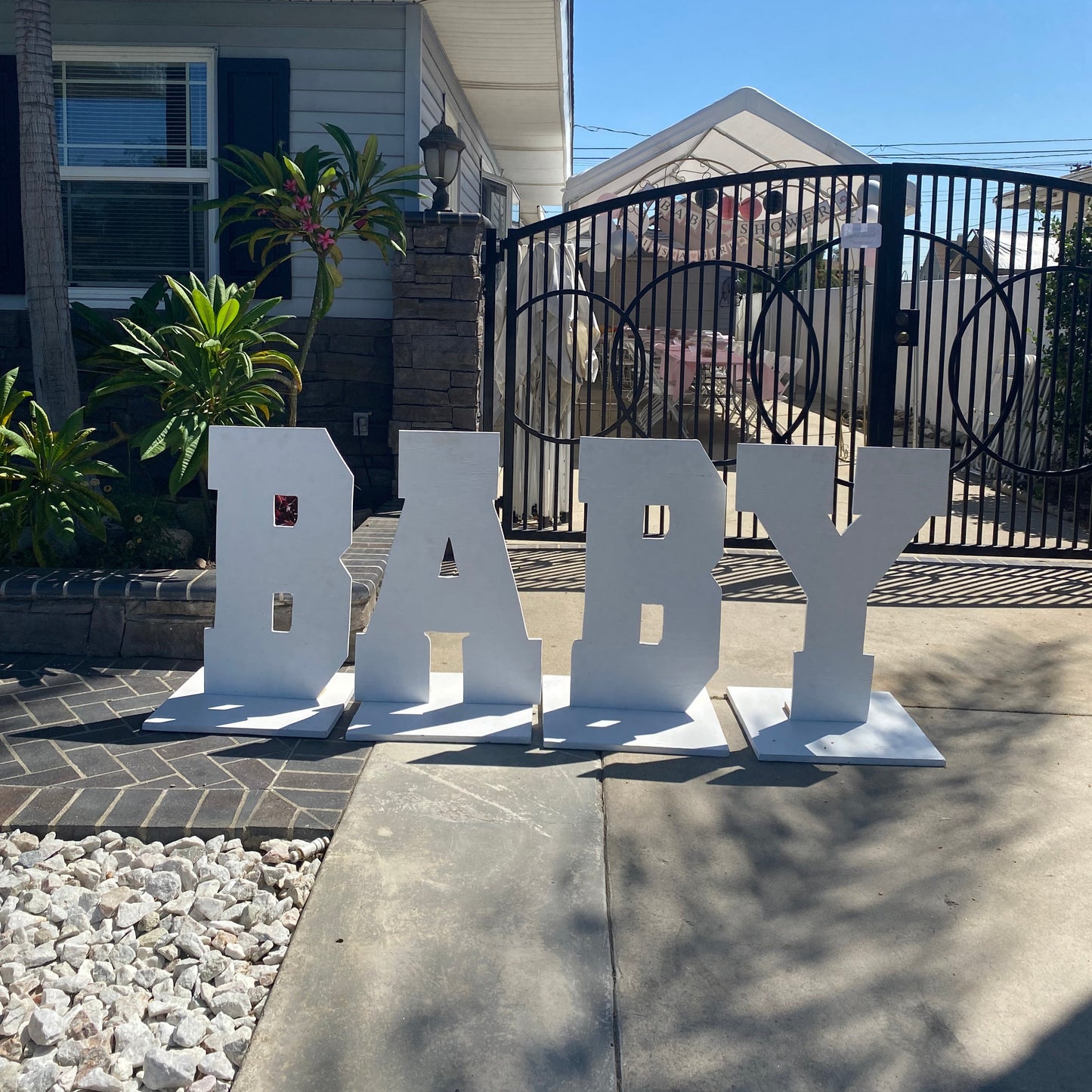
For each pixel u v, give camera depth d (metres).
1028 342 9.90
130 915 2.68
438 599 4.03
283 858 2.97
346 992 2.40
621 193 11.36
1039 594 6.00
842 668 3.95
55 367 5.34
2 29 6.89
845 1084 2.15
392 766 3.55
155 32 6.96
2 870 2.89
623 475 3.96
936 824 3.23
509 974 2.47
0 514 4.96
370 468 7.24
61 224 5.50
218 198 7.11
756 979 2.47
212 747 3.66
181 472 4.82
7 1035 2.29
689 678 4.03
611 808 3.30
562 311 6.58
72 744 3.64
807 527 3.92
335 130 6.26
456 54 8.20
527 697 4.06
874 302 6.39
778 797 3.40
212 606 4.52
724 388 10.48
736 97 8.69
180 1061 2.16
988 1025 2.33
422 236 6.51
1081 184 6.19
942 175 6.24
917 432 6.45
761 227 10.75
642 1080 2.15
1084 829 3.20
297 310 7.17
